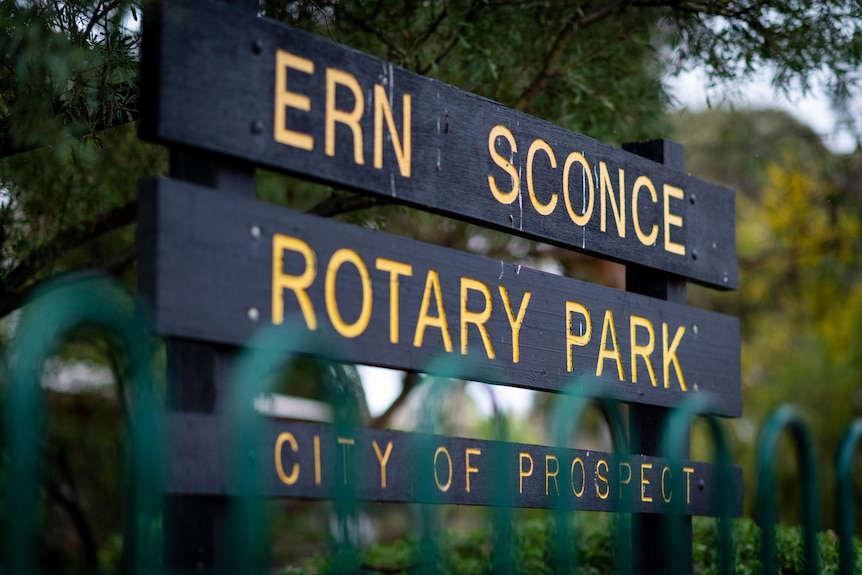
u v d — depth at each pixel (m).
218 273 3.90
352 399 3.97
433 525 4.07
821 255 14.98
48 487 11.48
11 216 7.36
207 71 3.98
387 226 9.70
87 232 8.13
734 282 6.46
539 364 5.06
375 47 7.87
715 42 7.91
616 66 8.47
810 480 4.93
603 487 5.30
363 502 4.21
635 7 8.06
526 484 4.91
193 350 4.00
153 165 8.49
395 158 4.61
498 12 7.75
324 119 4.36
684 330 5.99
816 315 17.39
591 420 17.33
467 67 7.92
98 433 12.98
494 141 5.05
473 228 11.59
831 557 6.74
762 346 19.59
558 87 8.26
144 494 3.30
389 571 7.83
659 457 5.71
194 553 3.90
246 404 3.61
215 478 3.79
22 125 5.34
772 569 4.57
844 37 7.58
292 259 4.14
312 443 4.09
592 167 5.55
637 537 5.90
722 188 6.47
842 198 13.37
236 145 4.04
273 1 6.77
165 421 3.68
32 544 2.90
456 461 4.61
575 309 5.30
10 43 5.27
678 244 6.05
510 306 4.97
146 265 3.74
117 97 5.74
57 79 5.45
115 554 11.71
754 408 19.78
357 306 4.34
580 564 8.07
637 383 5.60
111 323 3.23
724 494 4.66
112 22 5.68
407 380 11.79
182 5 3.93
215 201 3.93
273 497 3.94
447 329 4.67
